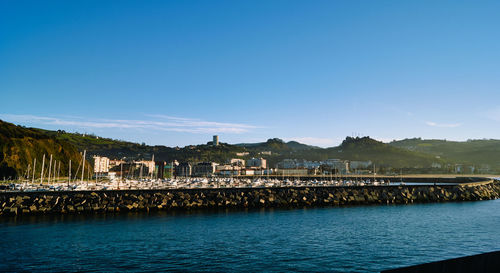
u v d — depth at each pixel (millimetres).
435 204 103750
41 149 197875
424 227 66688
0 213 77938
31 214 79562
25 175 172125
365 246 52031
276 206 95750
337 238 57250
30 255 47312
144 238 57125
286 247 51406
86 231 62594
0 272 40469
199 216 79125
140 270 40875
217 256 46625
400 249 50375
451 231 62844
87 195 85875
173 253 48125
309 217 78375
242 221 73000
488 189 129750
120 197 87750
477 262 20438
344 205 99562
